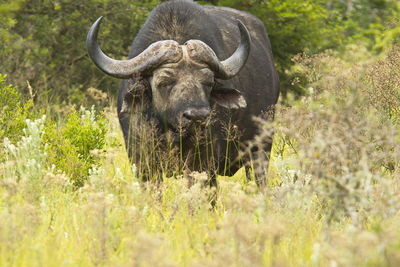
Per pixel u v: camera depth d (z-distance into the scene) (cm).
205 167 1856
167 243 1320
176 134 1748
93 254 1239
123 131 1948
